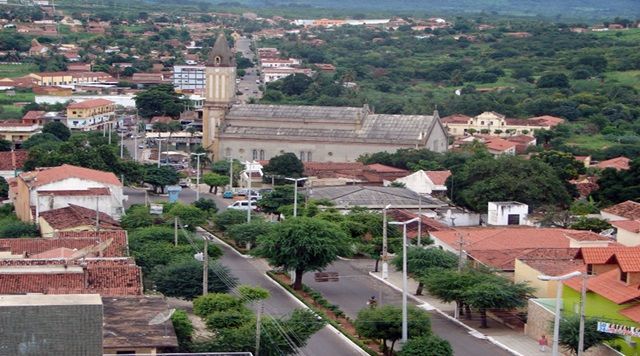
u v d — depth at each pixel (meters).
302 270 159.25
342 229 176.00
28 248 145.00
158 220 197.75
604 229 194.00
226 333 114.56
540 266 147.00
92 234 157.62
